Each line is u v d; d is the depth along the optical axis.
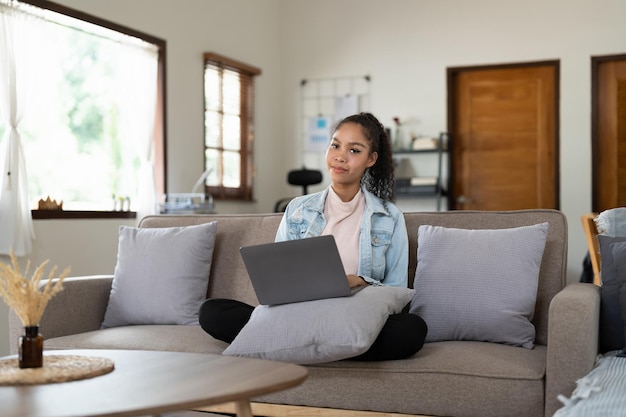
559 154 6.82
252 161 7.16
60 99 9.79
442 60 7.15
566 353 2.09
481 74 7.10
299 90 7.65
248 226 3.17
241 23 6.95
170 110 5.93
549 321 2.12
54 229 4.70
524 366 2.19
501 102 7.05
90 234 5.00
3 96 4.34
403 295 2.50
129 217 5.39
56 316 2.84
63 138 9.82
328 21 7.52
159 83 5.82
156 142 5.85
